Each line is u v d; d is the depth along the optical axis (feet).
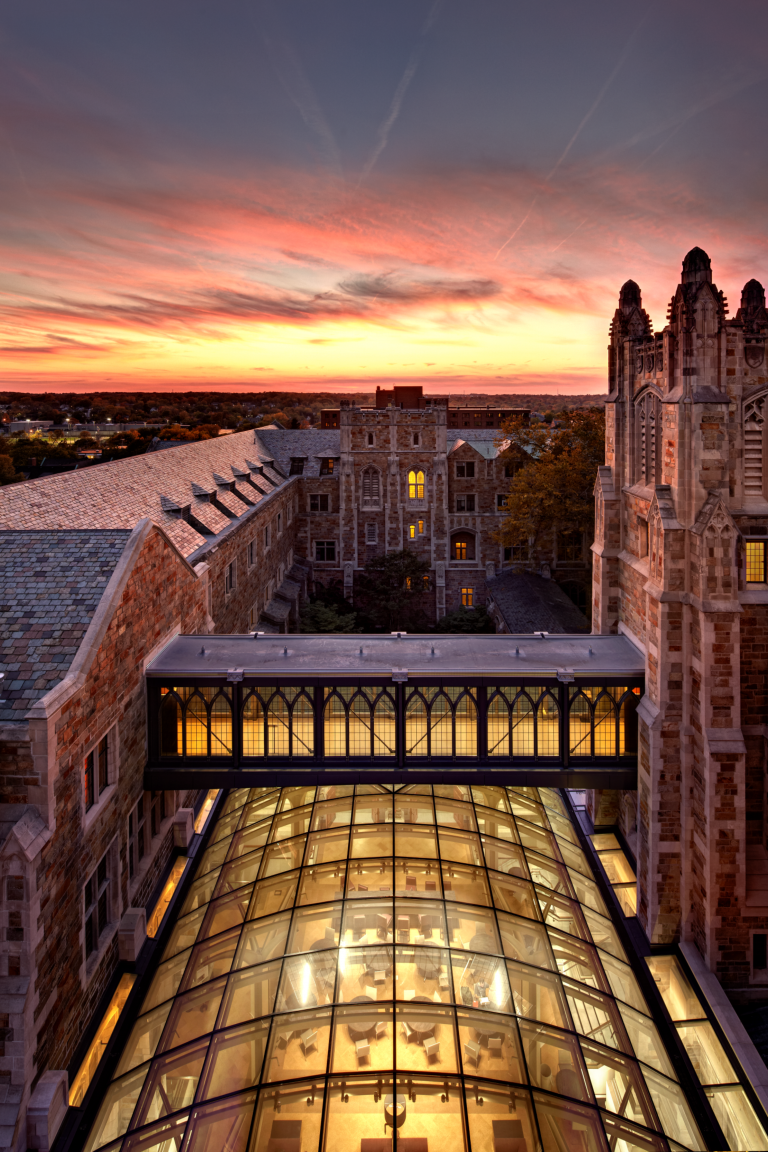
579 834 80.48
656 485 66.08
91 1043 50.80
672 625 63.57
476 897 62.03
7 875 42.09
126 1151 42.80
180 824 74.64
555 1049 49.57
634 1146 44.70
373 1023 49.60
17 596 56.95
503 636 80.23
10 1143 40.29
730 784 60.39
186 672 66.18
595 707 70.95
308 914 59.36
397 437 209.97
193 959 58.13
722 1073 54.44
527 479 171.63
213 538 119.44
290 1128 43.27
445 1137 42.80
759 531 63.82
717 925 61.00
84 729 51.11
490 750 69.67
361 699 75.82
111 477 110.93
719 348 63.05
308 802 77.61
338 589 216.54
